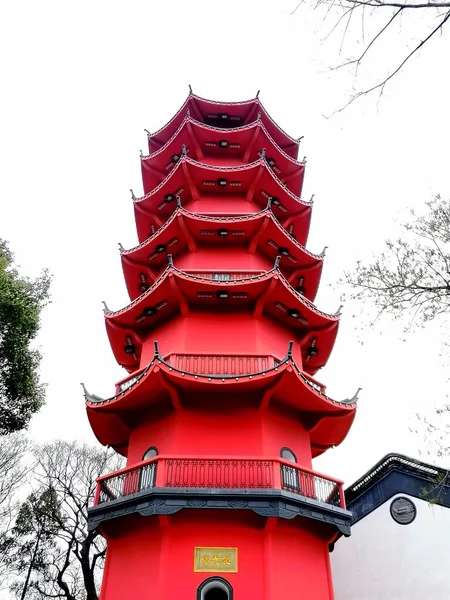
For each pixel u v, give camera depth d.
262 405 18.41
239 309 21.83
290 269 25.30
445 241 12.95
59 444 37.66
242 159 28.70
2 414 17.83
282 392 18.78
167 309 22.09
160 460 16.17
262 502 15.41
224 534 15.97
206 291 20.98
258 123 27.22
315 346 24.02
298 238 28.59
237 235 23.92
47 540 34.03
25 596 33.19
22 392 17.69
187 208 26.31
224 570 15.34
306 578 16.11
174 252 24.64
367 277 13.38
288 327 23.16
